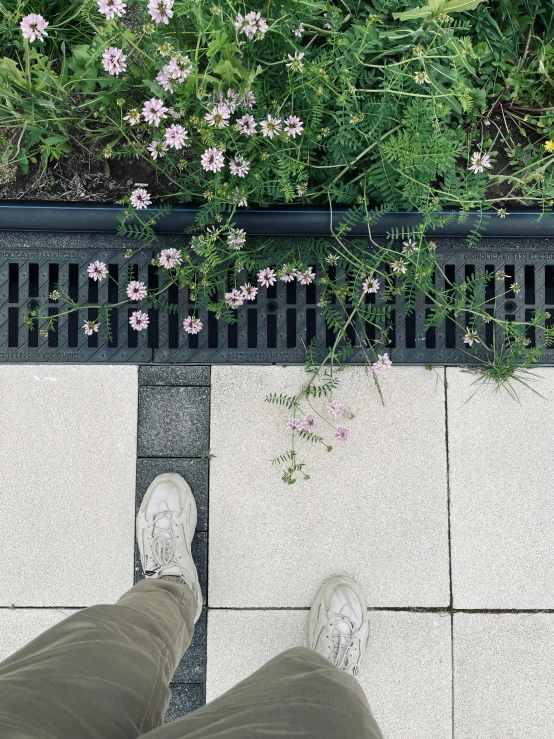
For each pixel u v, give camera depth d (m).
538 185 1.72
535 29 1.79
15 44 1.64
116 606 1.33
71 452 1.76
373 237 1.75
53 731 0.94
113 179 1.76
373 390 1.76
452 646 1.74
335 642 1.62
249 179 1.55
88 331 1.58
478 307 1.67
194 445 1.76
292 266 1.57
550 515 1.76
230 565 1.74
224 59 1.35
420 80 1.40
